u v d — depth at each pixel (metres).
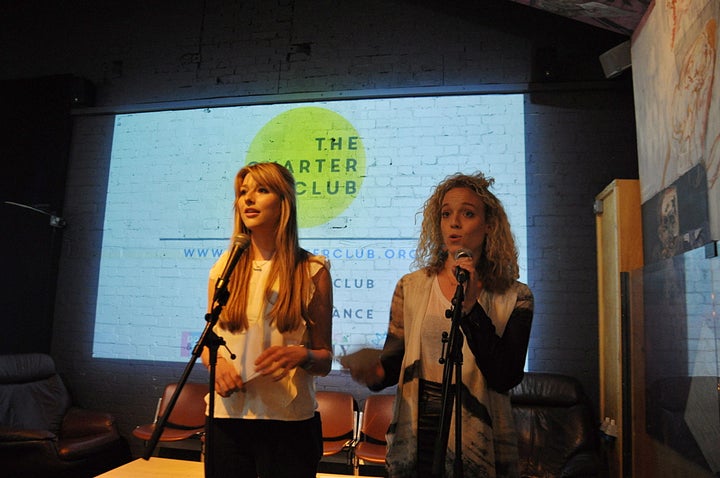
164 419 1.43
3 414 3.83
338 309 4.12
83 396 4.41
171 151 4.59
